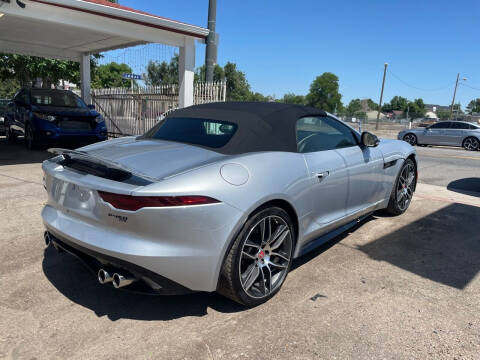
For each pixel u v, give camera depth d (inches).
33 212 178.1
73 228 95.5
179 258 86.4
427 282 120.0
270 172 101.3
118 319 98.0
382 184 163.3
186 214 85.4
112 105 473.4
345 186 133.6
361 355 85.4
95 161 92.0
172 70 411.2
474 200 225.9
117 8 297.1
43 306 102.9
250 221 94.8
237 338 90.9
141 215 83.6
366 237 159.2
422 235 162.1
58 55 480.1
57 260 130.3
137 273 86.6
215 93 352.8
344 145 142.5
